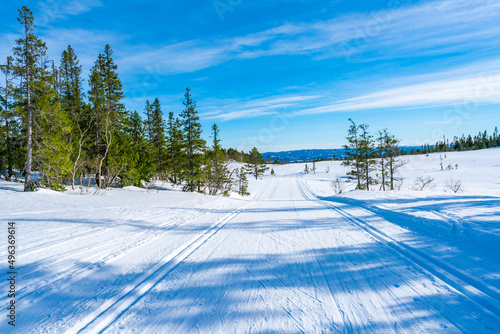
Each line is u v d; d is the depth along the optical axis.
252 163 68.12
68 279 3.58
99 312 2.75
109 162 19.97
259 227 6.92
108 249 4.92
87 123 20.98
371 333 2.24
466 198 8.34
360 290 3.06
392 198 10.36
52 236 5.72
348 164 30.72
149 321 2.56
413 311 2.56
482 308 2.55
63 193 15.25
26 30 15.28
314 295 2.98
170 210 10.12
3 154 20.97
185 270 3.88
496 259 3.61
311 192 32.75
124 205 11.19
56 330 2.42
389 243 4.82
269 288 3.20
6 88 15.24
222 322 2.49
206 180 27.48
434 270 3.50
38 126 15.98
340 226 6.62
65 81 22.64
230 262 4.18
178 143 27.94
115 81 23.84
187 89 26.19
